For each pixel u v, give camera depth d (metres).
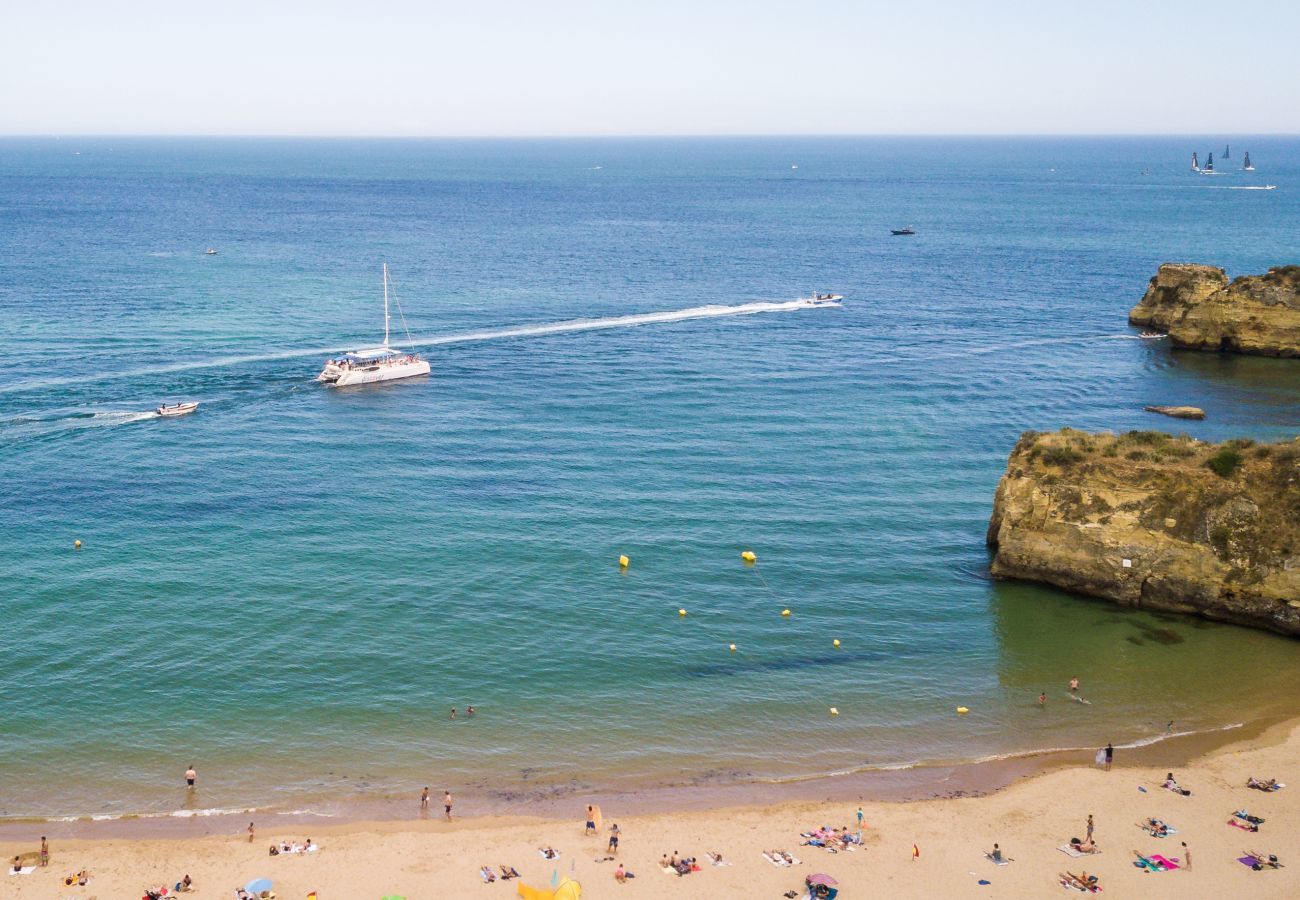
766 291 196.25
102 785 54.78
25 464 98.25
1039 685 66.69
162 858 49.38
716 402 121.88
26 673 64.00
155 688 63.12
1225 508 72.88
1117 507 75.81
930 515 90.62
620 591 76.56
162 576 76.69
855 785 56.75
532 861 49.88
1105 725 62.56
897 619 74.00
